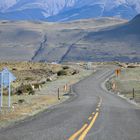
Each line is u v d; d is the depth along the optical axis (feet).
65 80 393.50
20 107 159.43
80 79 417.49
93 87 334.65
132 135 83.66
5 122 108.37
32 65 560.61
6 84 152.56
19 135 81.10
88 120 112.16
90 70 556.92
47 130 89.20
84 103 186.70
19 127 95.09
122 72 481.46
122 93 279.90
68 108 156.87
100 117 121.60
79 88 320.70
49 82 366.63
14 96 234.58
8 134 82.64
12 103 183.93
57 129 91.09
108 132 87.20
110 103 189.26
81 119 115.03
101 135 82.12
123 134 84.58
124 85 339.77
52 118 117.60
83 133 84.23
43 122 106.52
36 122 106.42
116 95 261.85
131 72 474.49
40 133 84.07
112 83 358.23
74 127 95.14
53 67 560.61
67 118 117.91
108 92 289.12
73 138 76.54
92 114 131.44
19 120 113.39
